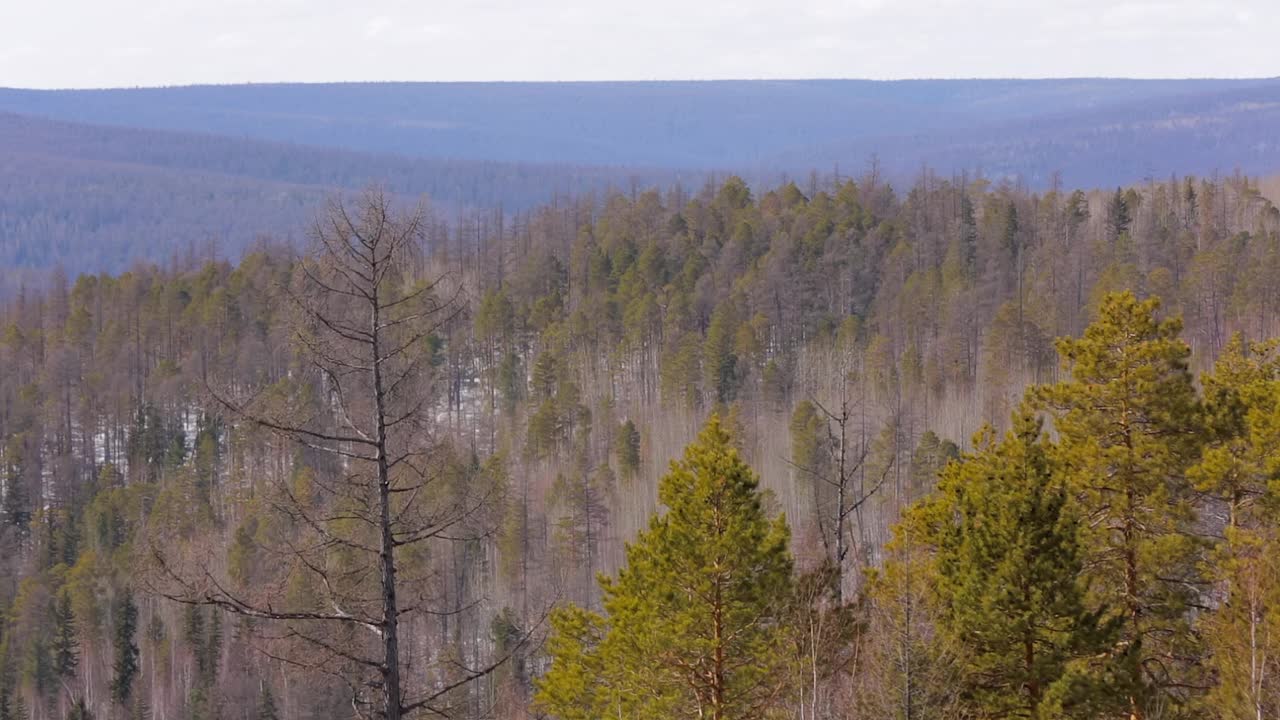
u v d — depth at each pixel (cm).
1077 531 2400
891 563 2334
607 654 2528
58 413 11112
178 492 7725
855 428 8188
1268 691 2209
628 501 8412
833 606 2277
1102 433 2686
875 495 6394
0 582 8512
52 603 7656
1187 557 2500
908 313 11244
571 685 2617
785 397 9988
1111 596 2594
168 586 1359
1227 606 2406
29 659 7156
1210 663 2452
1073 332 10544
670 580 2362
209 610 6362
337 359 1354
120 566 7475
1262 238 11425
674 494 2417
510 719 2997
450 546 5897
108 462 10538
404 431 1461
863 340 10919
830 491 6950
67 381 11362
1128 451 2614
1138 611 2616
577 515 8144
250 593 1413
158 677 6656
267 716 4678
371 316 1365
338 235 1340
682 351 10331
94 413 11119
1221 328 10019
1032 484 2341
